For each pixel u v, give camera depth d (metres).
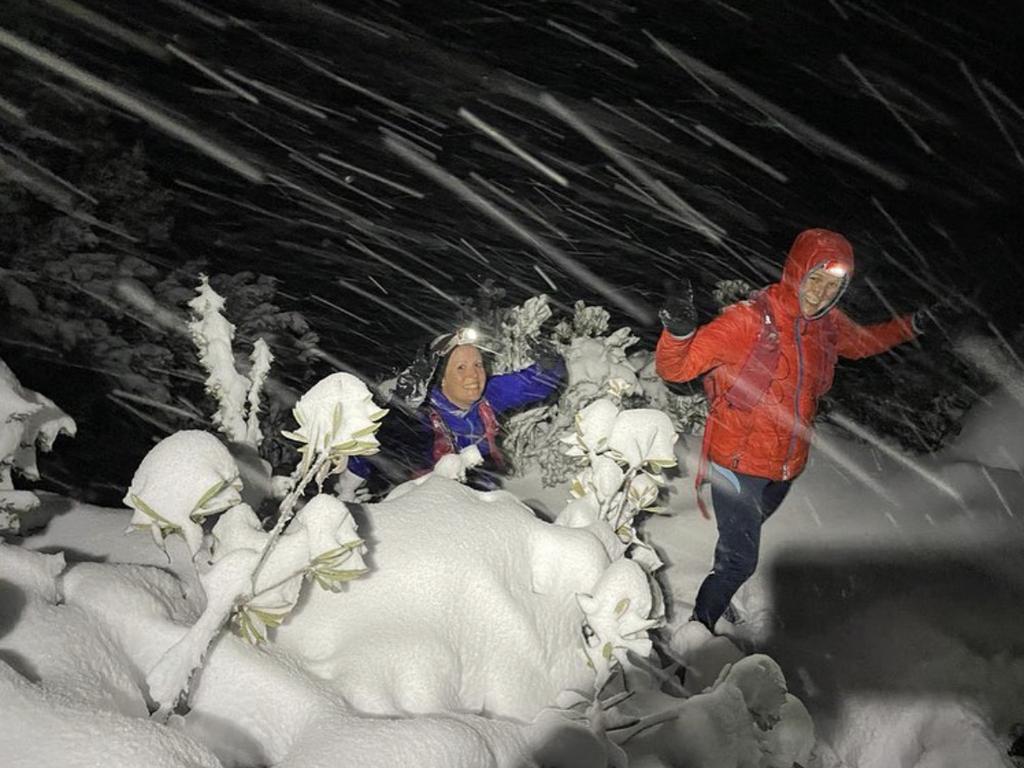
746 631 4.87
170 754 2.19
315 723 2.54
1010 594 5.14
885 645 4.74
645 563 3.63
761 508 4.70
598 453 3.52
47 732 2.16
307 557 2.64
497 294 6.04
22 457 3.03
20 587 2.62
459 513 3.12
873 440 7.26
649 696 3.04
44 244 6.81
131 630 2.67
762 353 4.58
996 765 4.11
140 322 6.71
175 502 2.60
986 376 8.12
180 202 10.96
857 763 4.25
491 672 2.96
